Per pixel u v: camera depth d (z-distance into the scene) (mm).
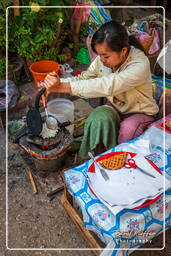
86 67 3535
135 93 2006
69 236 1961
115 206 1481
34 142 2055
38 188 2256
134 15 5070
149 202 1513
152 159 1745
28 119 2021
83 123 2707
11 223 2029
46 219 2061
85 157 2256
